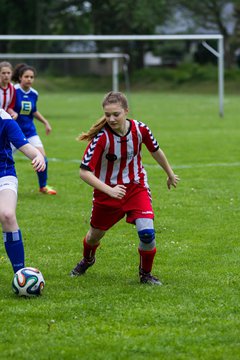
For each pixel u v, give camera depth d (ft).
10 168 45.73
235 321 39.27
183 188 86.84
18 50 429.79
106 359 34.04
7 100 82.69
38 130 174.91
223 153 121.80
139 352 34.96
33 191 86.38
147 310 41.22
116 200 46.29
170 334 37.24
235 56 473.26
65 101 307.78
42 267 51.98
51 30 442.09
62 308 41.86
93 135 46.03
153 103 289.94
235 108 252.01
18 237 45.14
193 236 61.93
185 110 245.45
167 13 426.10
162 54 473.26
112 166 46.39
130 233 63.52
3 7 429.38
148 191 47.29
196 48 464.24
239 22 441.68
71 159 118.01
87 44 422.41
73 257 55.01
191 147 131.23
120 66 417.08
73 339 36.65
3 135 45.01
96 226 47.65
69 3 431.84
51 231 64.54
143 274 47.62
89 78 393.29
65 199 80.94
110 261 53.72
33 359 34.19
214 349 35.24
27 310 41.45
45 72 385.09
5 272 50.65
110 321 39.45
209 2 431.84
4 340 36.78
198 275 49.42
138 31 422.41
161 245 58.54
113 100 44.42
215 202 77.87
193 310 41.22
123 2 394.11
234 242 59.62
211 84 403.13
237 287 46.26
